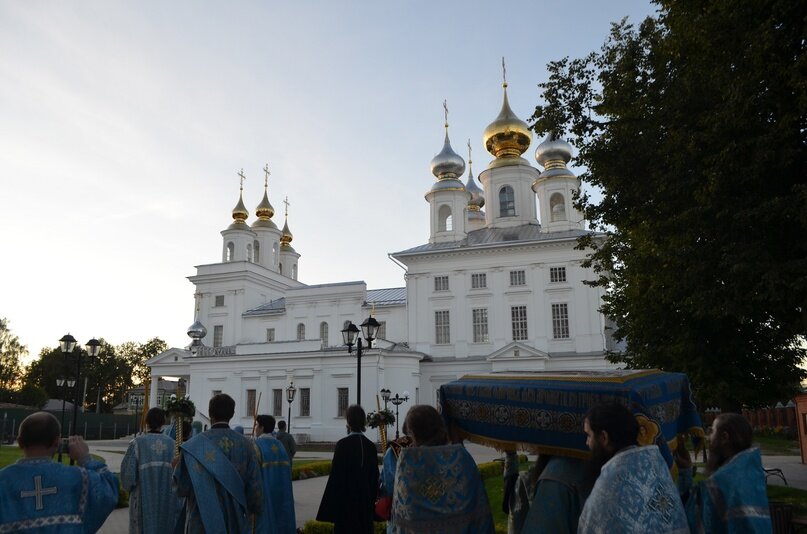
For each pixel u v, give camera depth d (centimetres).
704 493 563
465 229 6153
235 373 5672
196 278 6869
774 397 2277
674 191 1672
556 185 5816
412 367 5403
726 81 1505
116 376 10631
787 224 1498
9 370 8994
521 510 577
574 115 2142
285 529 1035
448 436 605
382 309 6194
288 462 1073
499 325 5525
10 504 535
